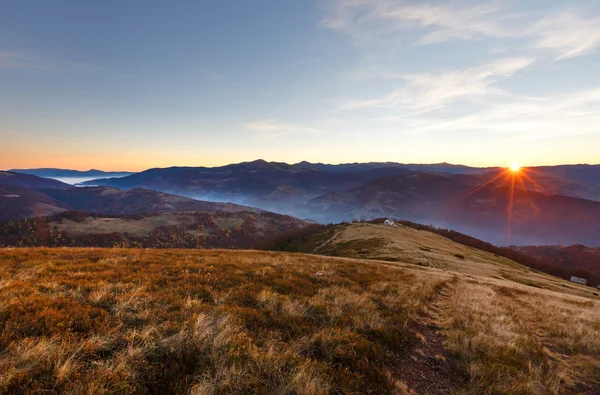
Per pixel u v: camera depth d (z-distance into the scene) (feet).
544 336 33.06
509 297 60.59
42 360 16.76
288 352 21.08
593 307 61.87
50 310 22.81
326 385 18.37
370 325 29.32
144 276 37.83
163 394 16.66
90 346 18.60
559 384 21.90
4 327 19.92
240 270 48.24
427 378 22.15
